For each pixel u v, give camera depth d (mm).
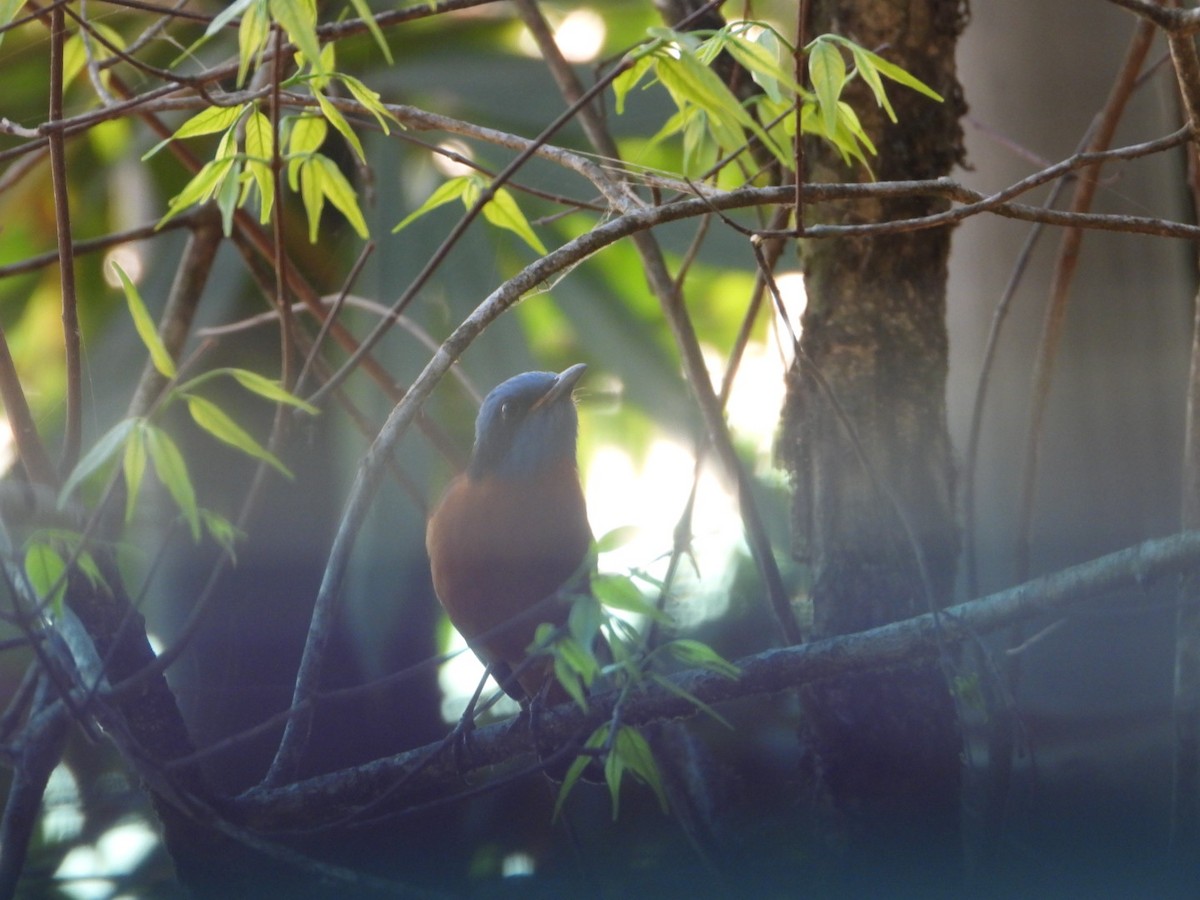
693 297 14648
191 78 5871
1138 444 8516
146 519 9391
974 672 6555
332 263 11047
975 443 7484
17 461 7027
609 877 7605
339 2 9414
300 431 10062
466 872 7926
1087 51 8766
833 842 7207
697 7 8039
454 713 10023
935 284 7387
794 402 7570
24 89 12008
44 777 5633
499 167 11672
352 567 9844
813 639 7309
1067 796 7797
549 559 8047
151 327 4398
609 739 4961
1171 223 5512
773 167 7895
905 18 7312
